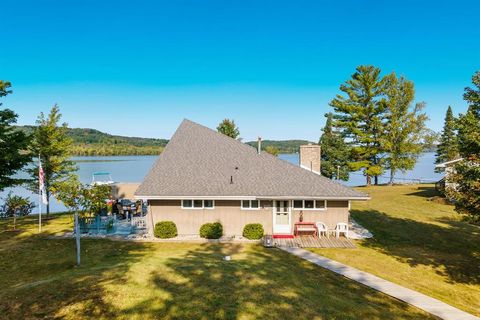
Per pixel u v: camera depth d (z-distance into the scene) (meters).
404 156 47.12
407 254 17.81
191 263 13.75
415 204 32.78
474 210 13.98
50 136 26.94
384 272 15.00
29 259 15.98
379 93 45.50
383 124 45.97
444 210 29.66
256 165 22.98
